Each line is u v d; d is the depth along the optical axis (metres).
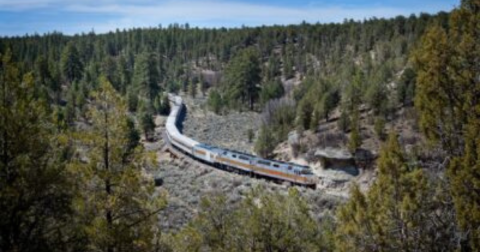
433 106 13.73
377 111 58.25
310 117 63.12
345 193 48.62
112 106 16.47
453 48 13.38
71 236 14.75
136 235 16.44
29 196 13.28
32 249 13.18
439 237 13.75
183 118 100.38
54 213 14.09
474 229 12.26
